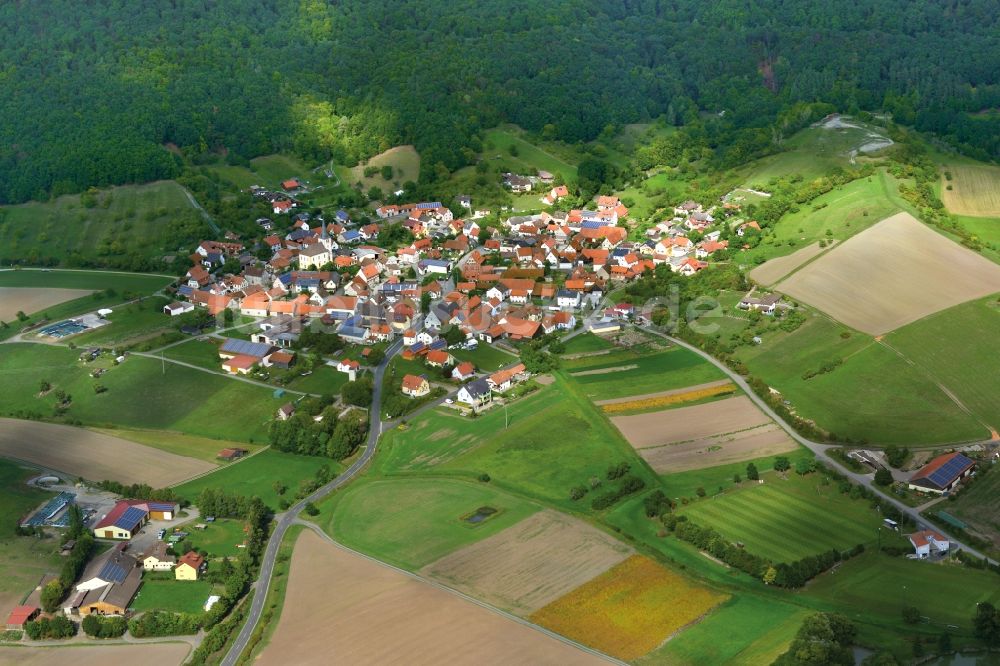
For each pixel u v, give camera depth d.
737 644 172.38
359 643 176.25
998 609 179.62
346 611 185.38
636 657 170.25
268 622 183.50
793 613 181.00
